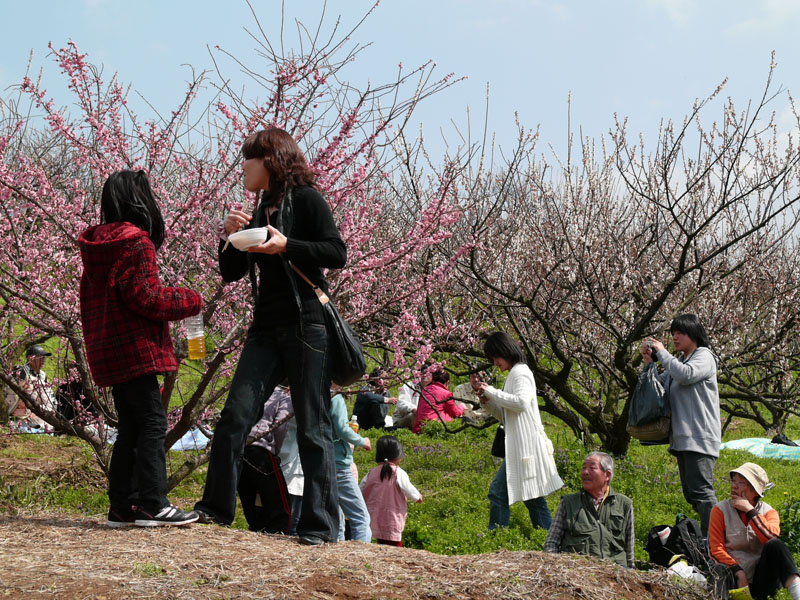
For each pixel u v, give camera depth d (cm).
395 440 721
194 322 432
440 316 1037
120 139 614
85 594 309
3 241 655
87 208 707
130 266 392
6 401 995
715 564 552
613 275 1123
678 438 663
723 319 1184
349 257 647
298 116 607
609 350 1158
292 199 398
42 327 630
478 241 941
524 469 702
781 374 1216
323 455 402
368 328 804
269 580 339
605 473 563
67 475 822
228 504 414
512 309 1178
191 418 659
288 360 393
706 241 1189
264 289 402
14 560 351
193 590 321
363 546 409
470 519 798
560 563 414
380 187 877
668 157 915
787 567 532
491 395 709
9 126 834
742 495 567
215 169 627
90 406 764
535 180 1128
